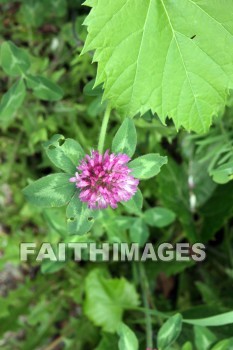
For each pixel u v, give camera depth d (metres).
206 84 0.30
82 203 0.28
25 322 0.49
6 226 0.49
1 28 0.46
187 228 0.42
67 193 0.28
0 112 0.34
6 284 0.50
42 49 0.46
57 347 0.48
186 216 0.43
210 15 0.29
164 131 0.38
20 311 0.46
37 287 0.46
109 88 0.29
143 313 0.43
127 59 0.29
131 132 0.29
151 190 0.43
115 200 0.28
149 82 0.29
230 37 0.29
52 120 0.43
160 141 0.41
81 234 0.28
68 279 0.46
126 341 0.31
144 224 0.37
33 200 0.28
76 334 0.45
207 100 0.30
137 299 0.42
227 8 0.29
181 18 0.29
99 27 0.28
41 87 0.35
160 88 0.30
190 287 0.47
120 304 0.41
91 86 0.33
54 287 0.46
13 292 0.46
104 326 0.41
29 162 0.48
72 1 0.43
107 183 0.27
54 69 0.45
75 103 0.44
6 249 0.46
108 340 0.40
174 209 0.42
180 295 0.46
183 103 0.30
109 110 0.30
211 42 0.29
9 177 0.47
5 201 0.48
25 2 0.44
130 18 0.29
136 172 0.28
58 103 0.43
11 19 0.46
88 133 0.44
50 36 0.45
